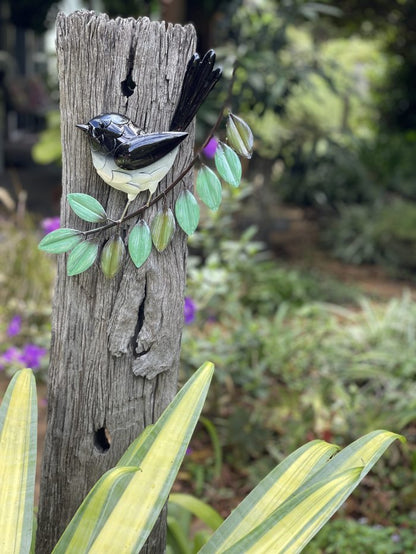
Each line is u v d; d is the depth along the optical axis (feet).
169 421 4.27
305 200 26.45
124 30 4.25
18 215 13.17
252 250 11.47
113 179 4.27
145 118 4.36
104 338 4.62
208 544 4.18
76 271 4.41
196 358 9.98
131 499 4.01
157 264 4.58
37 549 5.04
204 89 4.37
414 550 7.89
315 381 11.35
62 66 4.36
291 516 3.88
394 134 33.83
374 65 36.27
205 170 4.44
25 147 35.76
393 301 13.91
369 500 8.90
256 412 10.44
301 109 25.44
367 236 22.58
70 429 4.79
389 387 11.08
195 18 18.48
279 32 19.27
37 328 12.31
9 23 32.27
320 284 18.43
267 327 12.75
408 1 28.27
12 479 4.02
